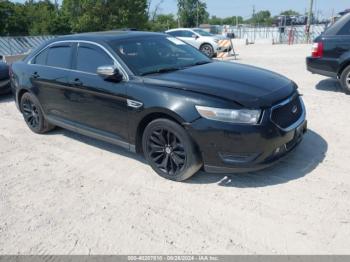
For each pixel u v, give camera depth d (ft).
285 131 12.30
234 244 9.91
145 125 13.96
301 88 27.78
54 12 144.46
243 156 11.91
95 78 15.05
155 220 11.22
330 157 14.53
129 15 93.35
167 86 12.92
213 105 11.81
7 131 20.74
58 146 17.92
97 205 12.26
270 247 9.68
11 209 12.33
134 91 13.51
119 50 14.79
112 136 15.25
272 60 47.16
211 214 11.31
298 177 13.09
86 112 15.98
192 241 10.16
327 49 24.84
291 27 120.98
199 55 17.13
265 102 11.87
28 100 19.72
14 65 20.44
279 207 11.37
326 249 9.45
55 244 10.39
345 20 24.11
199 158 12.62
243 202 11.79
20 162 16.20
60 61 17.15
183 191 12.78
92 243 10.34
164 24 188.03
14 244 10.50
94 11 91.50
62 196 12.99
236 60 50.21
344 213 10.83
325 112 20.72
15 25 141.59
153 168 13.99
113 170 14.84
